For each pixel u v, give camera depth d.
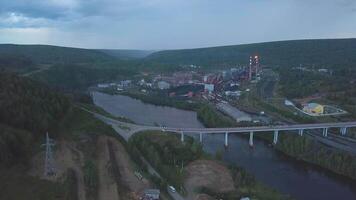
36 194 196.38
